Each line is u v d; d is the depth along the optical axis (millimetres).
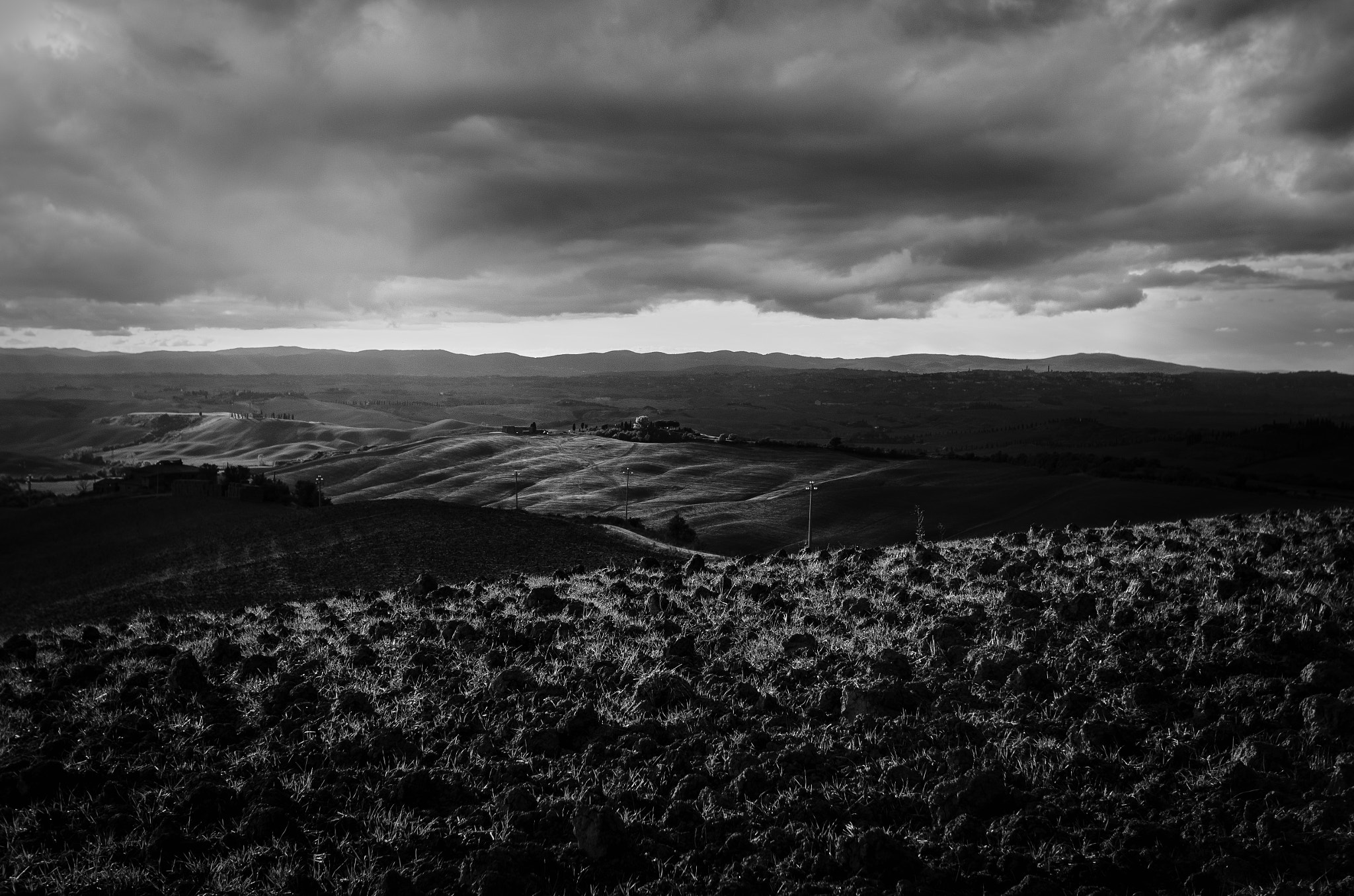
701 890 6758
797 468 184000
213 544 81312
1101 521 103375
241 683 12430
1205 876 6648
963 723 9539
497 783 8812
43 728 10797
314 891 6855
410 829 7883
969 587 16562
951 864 7020
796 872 6910
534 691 11328
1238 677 10453
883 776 8570
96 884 7016
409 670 12578
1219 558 17172
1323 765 8133
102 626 19172
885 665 11492
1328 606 12562
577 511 142250
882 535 110312
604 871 7043
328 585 58312
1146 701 9961
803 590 17688
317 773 8961
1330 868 6609
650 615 16031
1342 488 128500
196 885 7035
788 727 10062
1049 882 6473
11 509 105750
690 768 8984
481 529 76688
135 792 8672
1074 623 13297
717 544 107875
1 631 54375
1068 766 8484
